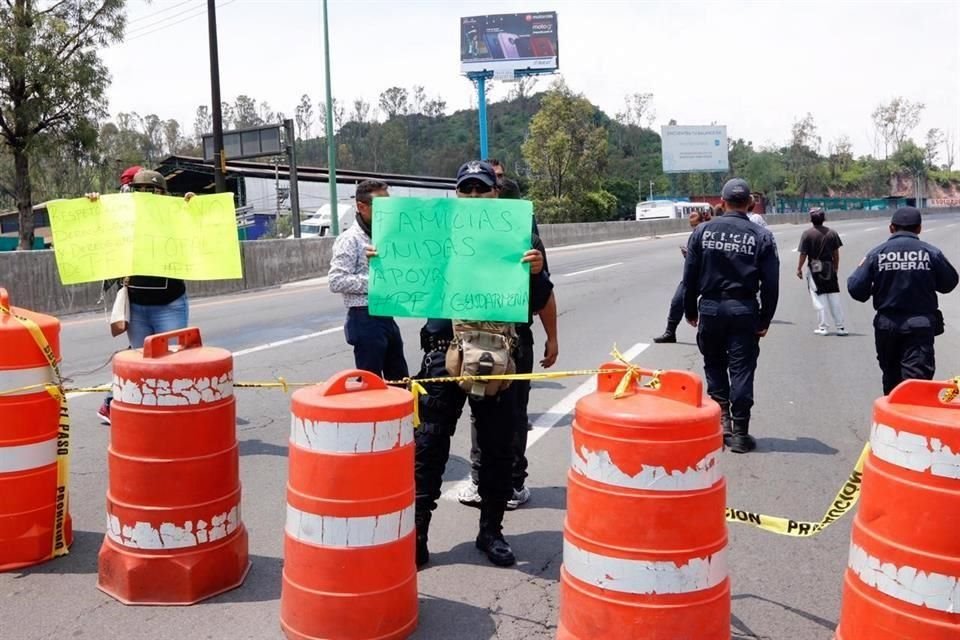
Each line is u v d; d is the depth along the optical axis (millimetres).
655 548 2885
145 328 6055
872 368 9547
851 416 7289
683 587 2898
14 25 25688
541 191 60750
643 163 104250
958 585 2643
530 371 4730
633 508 2889
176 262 4820
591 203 61062
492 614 3633
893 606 2766
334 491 3213
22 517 4062
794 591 3912
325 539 3227
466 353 3768
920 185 115688
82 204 4719
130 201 4785
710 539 2939
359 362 5492
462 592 3842
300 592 3273
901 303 5926
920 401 2848
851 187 111188
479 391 3783
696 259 6207
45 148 26609
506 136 116438
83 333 12352
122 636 3418
